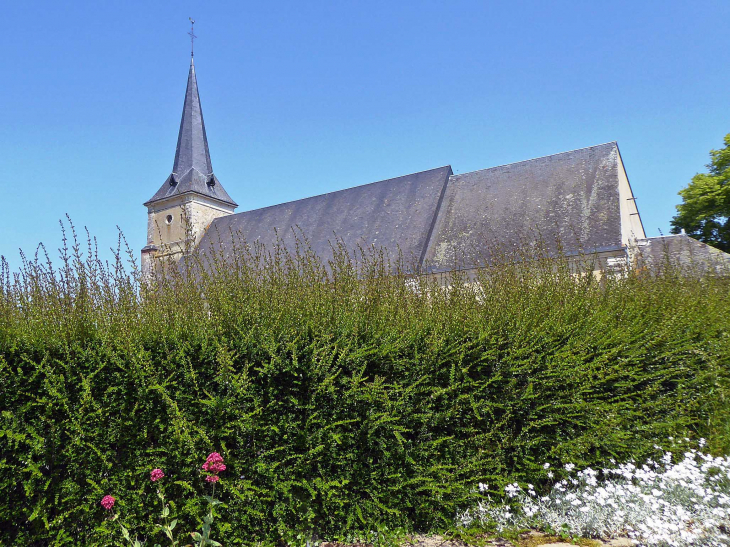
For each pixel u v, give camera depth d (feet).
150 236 132.46
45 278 16.93
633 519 14.14
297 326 14.02
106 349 12.69
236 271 17.04
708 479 16.19
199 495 12.76
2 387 12.25
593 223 65.16
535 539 13.87
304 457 13.29
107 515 12.23
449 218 81.00
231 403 12.91
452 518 14.57
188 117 136.46
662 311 19.65
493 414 15.06
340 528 13.71
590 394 16.28
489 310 16.67
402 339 14.55
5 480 12.14
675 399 17.81
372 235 85.20
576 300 19.25
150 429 12.75
